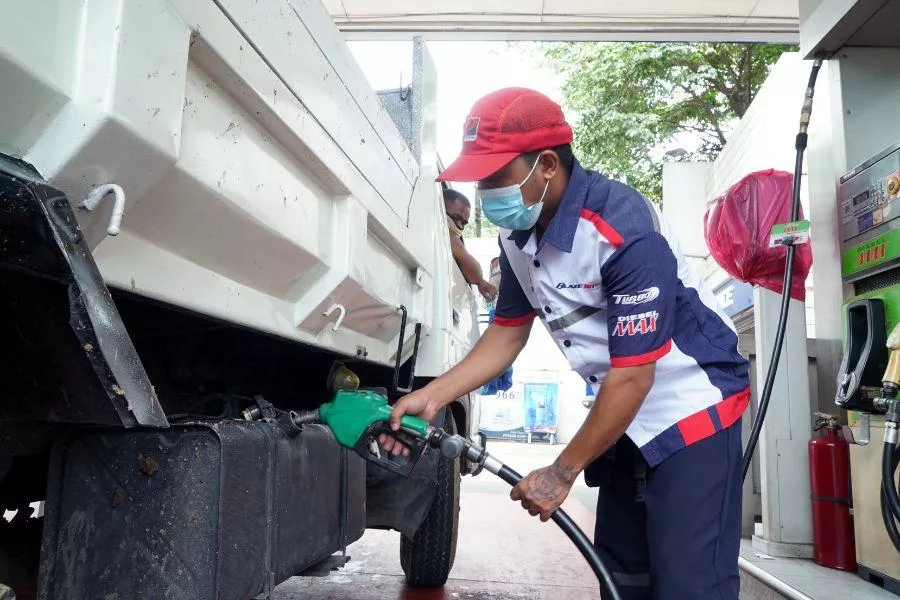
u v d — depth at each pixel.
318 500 1.78
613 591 1.64
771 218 3.57
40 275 0.94
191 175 1.29
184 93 1.20
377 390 2.57
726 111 12.69
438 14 5.01
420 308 3.09
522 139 1.55
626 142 11.77
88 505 1.26
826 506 3.27
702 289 1.82
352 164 2.09
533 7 4.95
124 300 1.62
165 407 1.98
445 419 3.10
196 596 1.21
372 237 2.42
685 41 5.29
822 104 3.78
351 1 4.91
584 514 5.70
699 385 1.70
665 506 1.66
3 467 1.29
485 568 3.86
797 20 4.95
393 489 2.68
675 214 8.77
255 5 1.45
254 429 1.46
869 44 3.61
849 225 3.39
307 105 1.73
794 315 3.56
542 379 16.95
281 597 3.20
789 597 2.81
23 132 0.94
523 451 13.71
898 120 3.57
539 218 1.74
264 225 1.60
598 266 1.61
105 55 1.00
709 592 1.60
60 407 1.06
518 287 1.97
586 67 11.86
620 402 1.53
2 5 0.85
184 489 1.24
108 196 1.08
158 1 1.11
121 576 1.24
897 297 2.89
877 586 2.93
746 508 4.03
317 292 2.00
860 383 2.88
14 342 1.03
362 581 3.51
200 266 1.48
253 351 2.43
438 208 3.49
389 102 3.43
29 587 1.49
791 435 3.50
